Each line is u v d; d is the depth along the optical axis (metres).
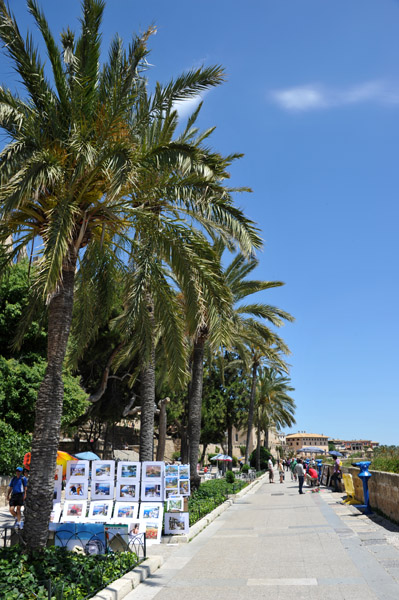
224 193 9.23
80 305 12.09
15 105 8.61
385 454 17.70
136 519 10.70
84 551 8.48
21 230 9.19
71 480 10.74
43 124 8.94
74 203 8.45
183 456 45.47
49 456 7.86
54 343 8.33
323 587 6.74
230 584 7.21
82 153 8.13
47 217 8.47
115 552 8.43
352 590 6.51
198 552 9.84
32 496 7.66
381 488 13.10
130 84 8.96
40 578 6.42
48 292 7.30
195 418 20.77
